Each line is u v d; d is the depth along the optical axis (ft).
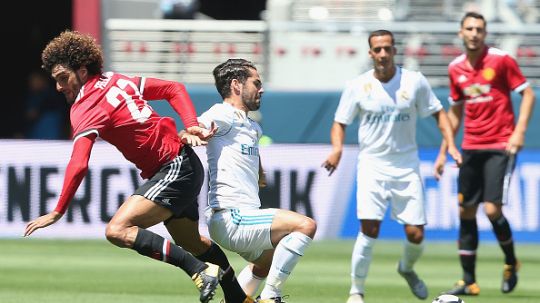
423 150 172.35
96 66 78.95
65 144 176.24
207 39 209.87
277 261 79.97
